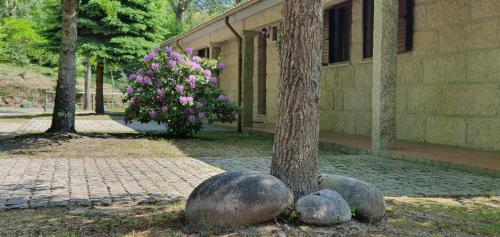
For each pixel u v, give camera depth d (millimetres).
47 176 6430
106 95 32281
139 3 20594
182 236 3668
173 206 4727
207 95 11945
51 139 10164
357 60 12336
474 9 9203
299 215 3869
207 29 18141
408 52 10812
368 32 11781
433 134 10164
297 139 4180
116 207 4703
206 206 3791
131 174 6703
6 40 34281
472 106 9250
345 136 11914
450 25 9742
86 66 26953
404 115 10969
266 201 3777
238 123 14805
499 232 3980
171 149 9711
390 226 4055
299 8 4141
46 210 4555
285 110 4219
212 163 7902
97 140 10523
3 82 32594
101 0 14180
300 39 4152
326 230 3773
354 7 12406
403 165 7832
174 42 22734
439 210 4789
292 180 4164
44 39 21156
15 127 14609
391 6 8852
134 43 20188
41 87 33219
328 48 13383
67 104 10992
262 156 8898
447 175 6895
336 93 13242
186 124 11719
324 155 9172
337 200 3971
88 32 20156
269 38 16672
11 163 7559
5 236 3699
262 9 13078
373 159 8539
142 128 15008
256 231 3680
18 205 4711
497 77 8742
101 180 6195
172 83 11586
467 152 8609
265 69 17578
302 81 4172
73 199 5027
